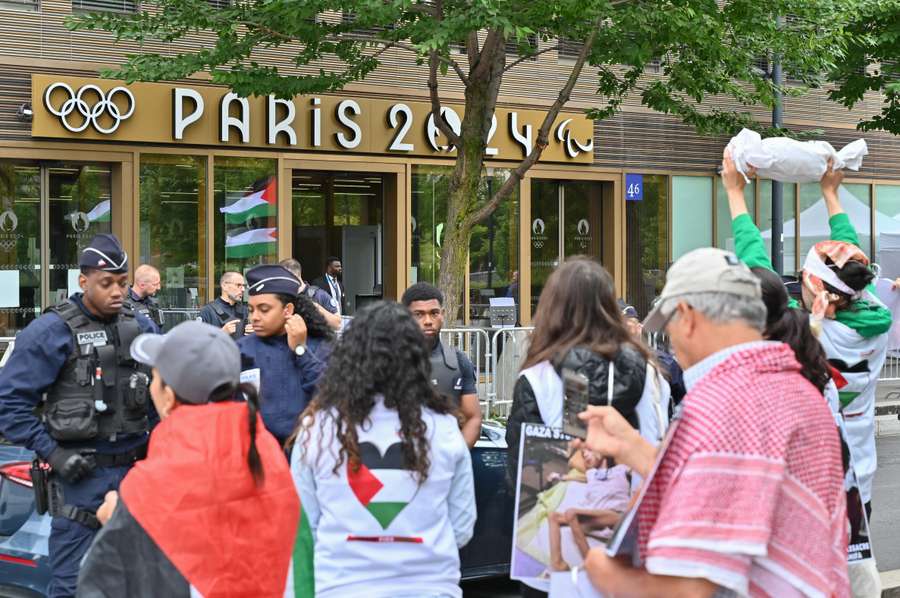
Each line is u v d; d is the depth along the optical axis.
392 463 3.42
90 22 12.27
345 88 15.71
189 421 2.97
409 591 3.40
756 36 13.27
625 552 2.61
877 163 21.58
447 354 6.06
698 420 2.44
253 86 12.75
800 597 2.38
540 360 3.69
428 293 6.01
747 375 2.48
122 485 2.93
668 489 2.45
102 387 4.94
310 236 16.19
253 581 2.94
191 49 14.68
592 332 3.69
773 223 17.97
